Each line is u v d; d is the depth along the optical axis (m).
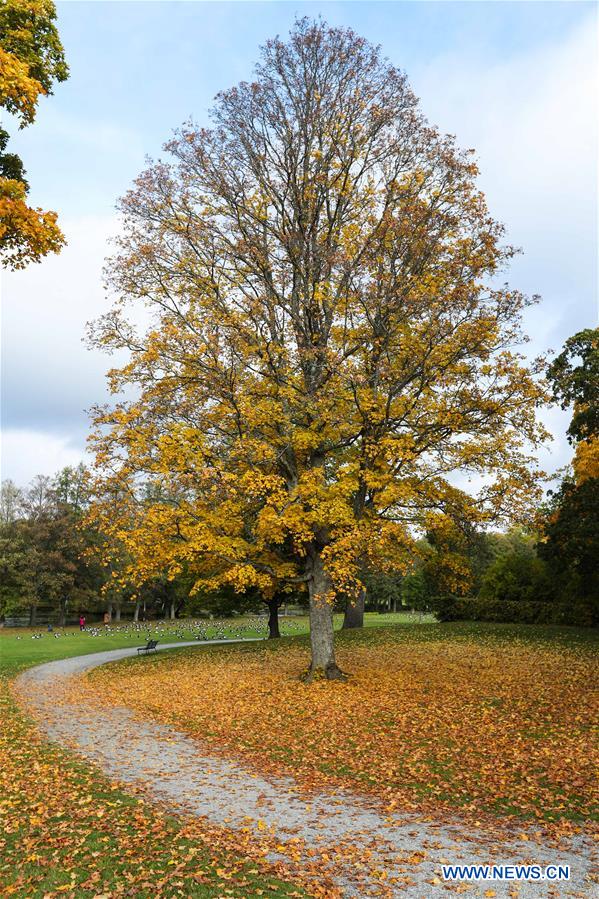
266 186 18.52
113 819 7.98
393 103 17.64
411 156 17.55
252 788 9.46
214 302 17.84
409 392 17.72
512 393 16.14
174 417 17.50
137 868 6.48
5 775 10.02
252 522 18.67
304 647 26.98
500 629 27.84
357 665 20.91
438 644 25.11
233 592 34.69
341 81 18.02
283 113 18.20
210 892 5.96
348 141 18.12
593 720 12.66
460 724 12.88
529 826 7.66
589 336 24.28
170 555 16.91
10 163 12.02
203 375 17.45
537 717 13.17
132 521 17.78
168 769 10.54
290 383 17.84
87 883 6.09
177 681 20.84
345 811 8.38
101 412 17.33
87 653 34.50
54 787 9.39
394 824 7.84
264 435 17.80
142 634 47.50
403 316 16.47
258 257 17.91
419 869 6.52
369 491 18.28
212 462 17.27
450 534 18.16
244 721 14.05
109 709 16.58
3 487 77.25
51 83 12.17
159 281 18.27
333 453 19.47
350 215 18.61
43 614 72.06
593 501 23.20
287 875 6.39
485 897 5.89
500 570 32.34
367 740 12.01
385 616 64.19
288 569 19.20
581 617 27.30
